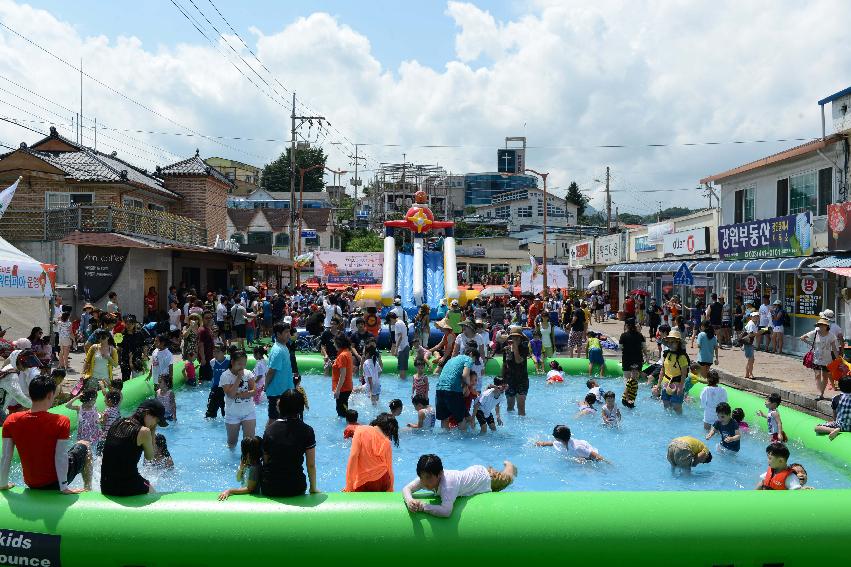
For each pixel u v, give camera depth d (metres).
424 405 11.30
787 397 13.78
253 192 78.94
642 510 5.85
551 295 34.09
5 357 11.57
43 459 6.14
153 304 22.61
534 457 9.60
